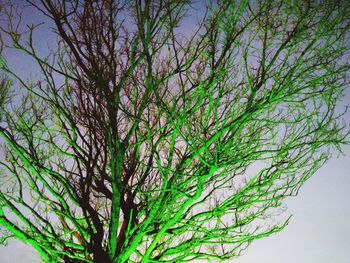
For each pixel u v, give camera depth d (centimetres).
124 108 720
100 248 796
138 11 667
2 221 751
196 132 812
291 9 724
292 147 789
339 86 749
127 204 884
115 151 723
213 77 738
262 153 798
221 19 702
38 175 788
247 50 738
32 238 777
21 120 794
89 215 868
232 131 803
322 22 707
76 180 830
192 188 896
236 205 883
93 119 733
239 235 902
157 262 884
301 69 736
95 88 695
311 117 796
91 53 685
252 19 696
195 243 905
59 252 788
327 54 732
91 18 686
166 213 891
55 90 715
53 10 647
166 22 698
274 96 749
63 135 860
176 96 798
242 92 815
